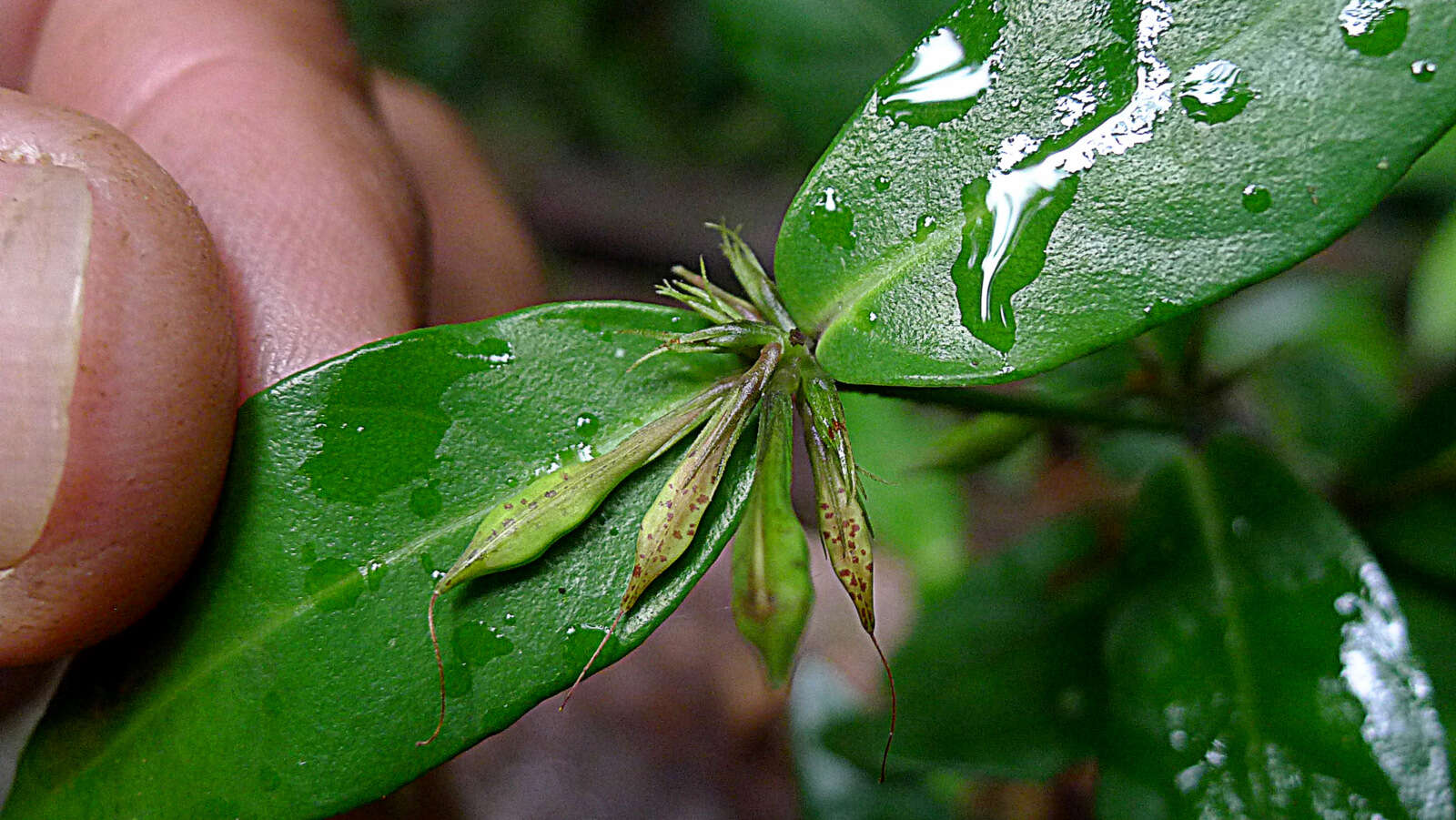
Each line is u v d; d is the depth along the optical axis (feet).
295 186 0.33
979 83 0.26
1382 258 0.57
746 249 0.27
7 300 0.27
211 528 0.27
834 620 0.52
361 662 0.26
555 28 0.81
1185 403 0.33
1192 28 0.25
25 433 0.26
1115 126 0.25
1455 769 0.31
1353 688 0.29
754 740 0.53
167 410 0.27
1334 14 0.24
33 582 0.27
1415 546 0.34
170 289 0.27
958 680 0.34
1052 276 0.25
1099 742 0.30
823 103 0.35
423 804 0.38
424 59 0.82
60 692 0.27
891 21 0.35
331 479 0.27
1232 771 0.29
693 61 0.81
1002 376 0.25
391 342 0.27
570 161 0.83
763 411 0.26
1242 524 0.31
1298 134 0.24
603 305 0.27
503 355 0.27
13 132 0.27
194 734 0.26
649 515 0.25
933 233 0.26
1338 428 0.38
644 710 0.54
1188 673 0.30
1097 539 0.35
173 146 0.34
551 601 0.26
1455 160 0.47
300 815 0.26
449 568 0.26
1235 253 0.24
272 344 0.32
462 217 0.49
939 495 0.44
